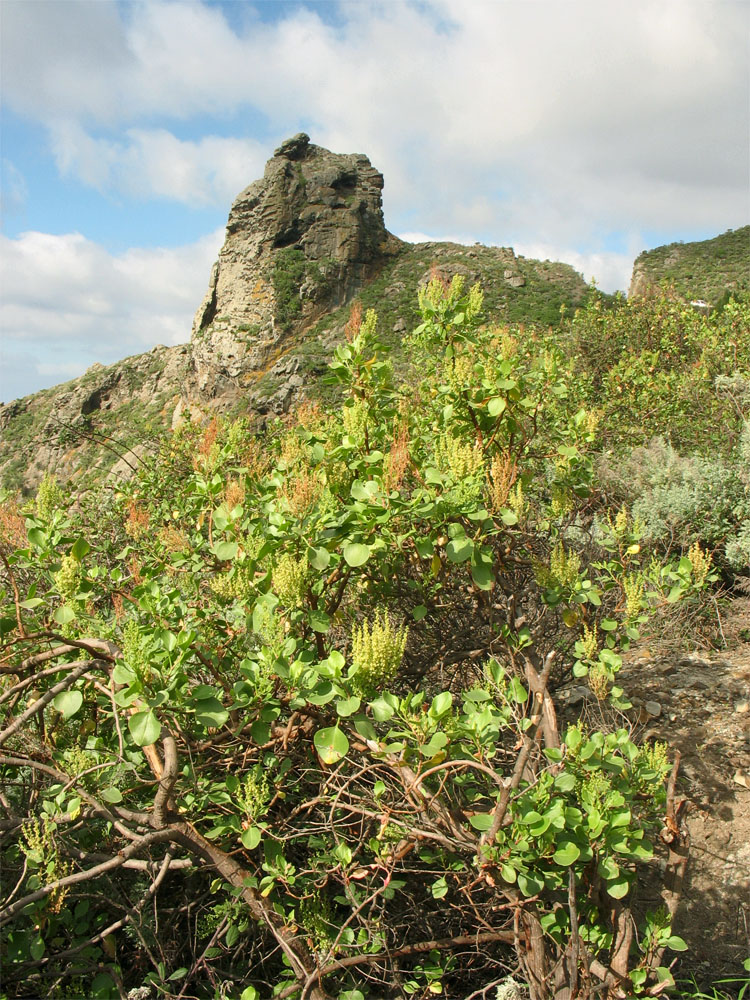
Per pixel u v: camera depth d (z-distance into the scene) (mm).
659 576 3137
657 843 3016
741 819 3168
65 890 1933
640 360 9117
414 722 1963
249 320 52625
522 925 2027
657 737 3672
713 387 8469
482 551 2730
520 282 45000
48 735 2391
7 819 2119
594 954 2023
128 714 2131
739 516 5387
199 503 3338
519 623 2916
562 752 2135
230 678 2543
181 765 2197
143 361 62281
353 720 2152
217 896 2326
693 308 11156
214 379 50156
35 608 2762
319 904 2076
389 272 55219
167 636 1995
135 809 2312
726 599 5027
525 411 3152
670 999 2420
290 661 2143
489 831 1866
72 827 2100
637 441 7859
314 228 55281
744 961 2539
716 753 3547
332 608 2812
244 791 2211
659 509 5527
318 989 1897
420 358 3895
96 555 3871
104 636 2318
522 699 2229
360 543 2564
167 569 3121
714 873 2959
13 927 2004
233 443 3758
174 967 2240
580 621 3012
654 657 4418
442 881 2174
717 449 7219
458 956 2346
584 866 2117
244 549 2645
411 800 1992
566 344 10938
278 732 2479
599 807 1962
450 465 2676
